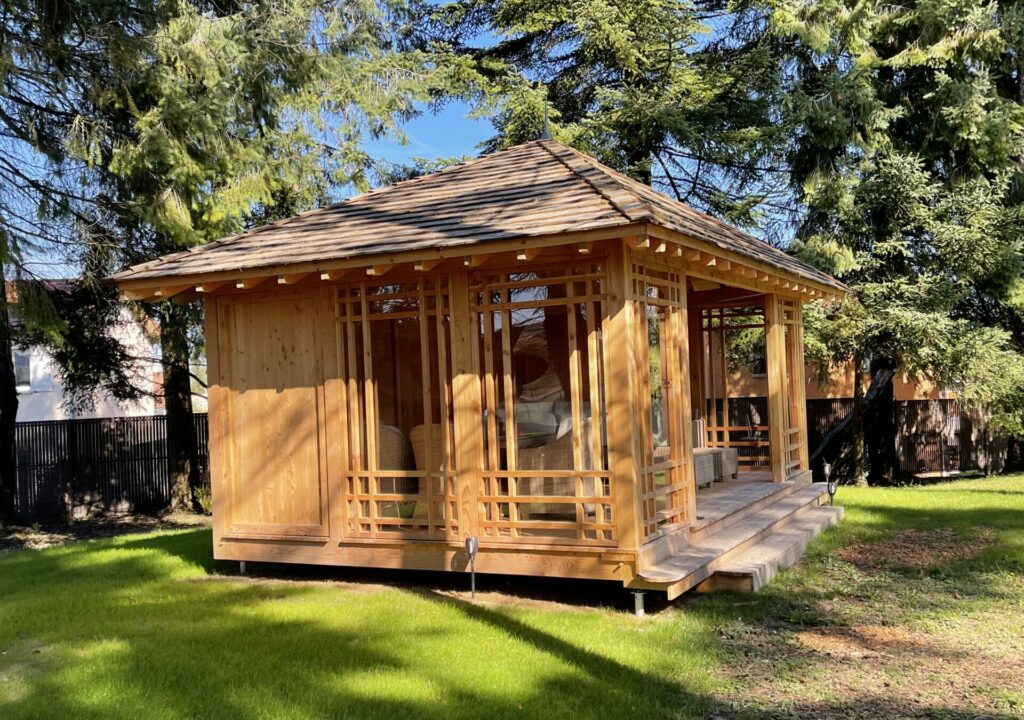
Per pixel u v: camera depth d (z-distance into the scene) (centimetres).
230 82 1380
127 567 980
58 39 1313
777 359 1163
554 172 884
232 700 514
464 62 2059
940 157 1803
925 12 1633
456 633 649
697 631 646
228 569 948
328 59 1545
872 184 1681
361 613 717
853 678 545
